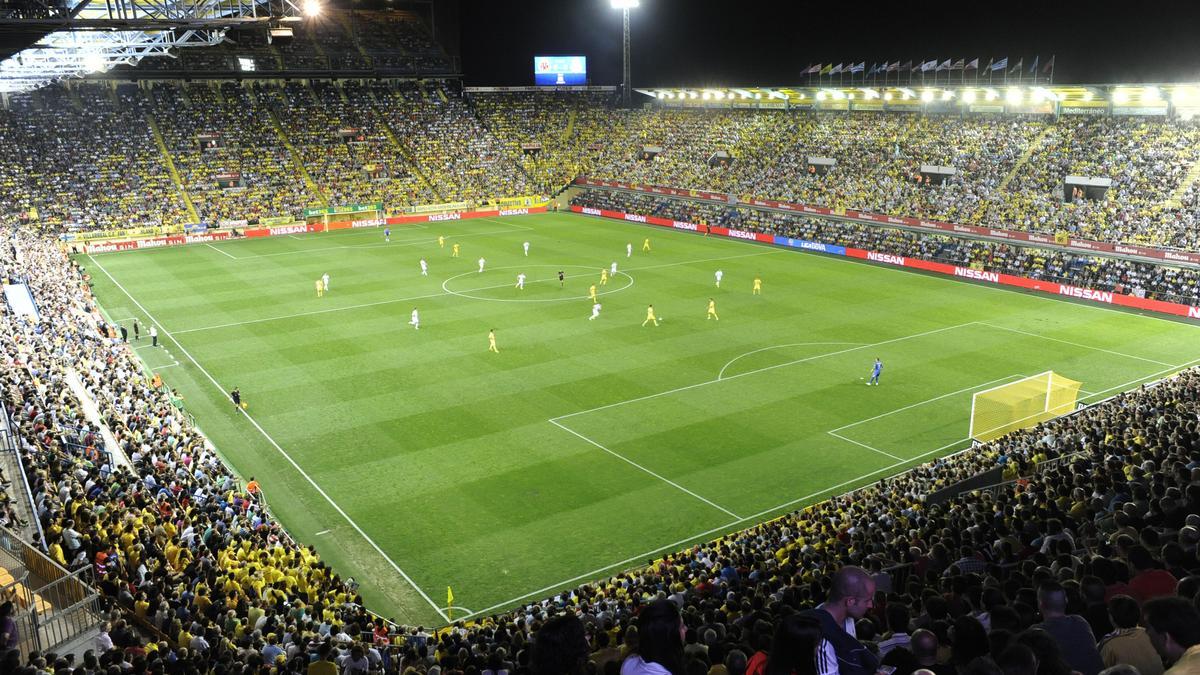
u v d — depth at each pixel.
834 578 8.09
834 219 92.12
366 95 122.31
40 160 95.69
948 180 90.12
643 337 56.91
